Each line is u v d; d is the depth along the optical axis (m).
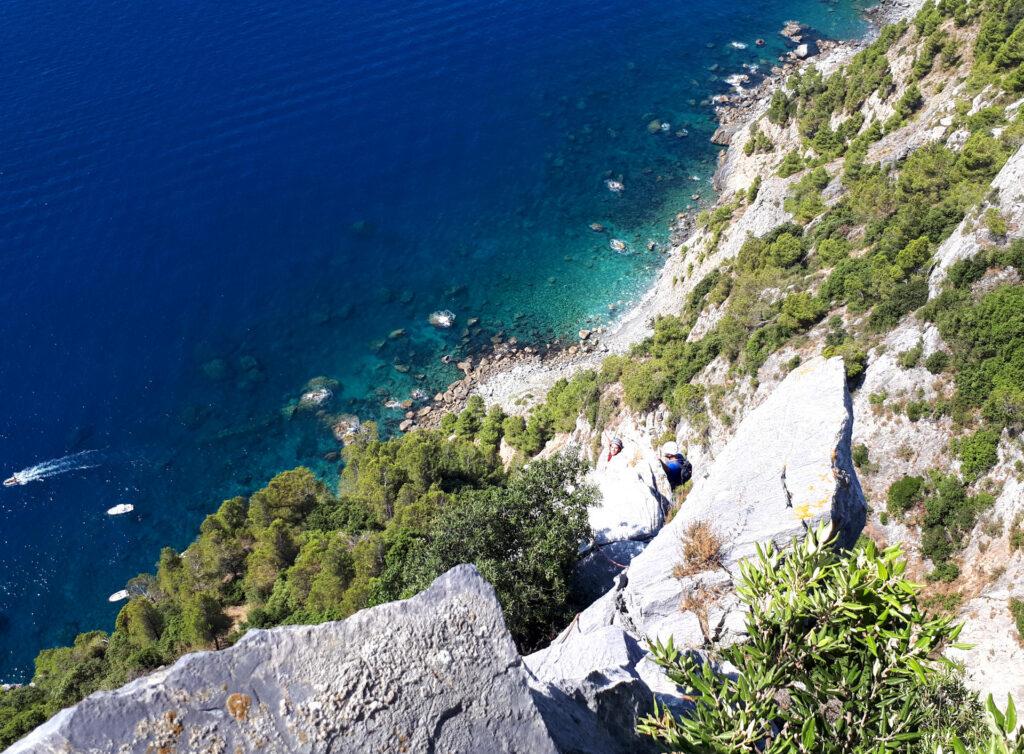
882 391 57.62
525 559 36.50
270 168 132.62
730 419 68.44
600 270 114.06
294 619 59.28
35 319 109.50
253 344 108.12
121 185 127.88
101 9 167.00
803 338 67.25
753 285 80.69
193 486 92.88
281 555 68.69
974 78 91.62
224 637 62.66
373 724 9.62
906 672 11.80
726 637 22.28
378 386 101.62
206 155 134.00
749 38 160.88
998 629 41.62
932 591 47.41
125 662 60.91
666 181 128.12
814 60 153.62
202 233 121.94
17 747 8.92
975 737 14.53
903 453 54.56
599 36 162.88
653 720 12.21
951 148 83.44
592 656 21.83
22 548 86.75
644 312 106.44
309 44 159.50
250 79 149.88
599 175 129.88
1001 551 46.03
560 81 151.00
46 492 92.06
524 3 173.62
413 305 111.62
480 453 82.25
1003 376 51.44
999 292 54.62
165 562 72.00
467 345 105.31
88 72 149.00
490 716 10.03
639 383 79.62
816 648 12.16
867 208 82.00
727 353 73.50
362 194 129.00
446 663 10.16
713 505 24.75
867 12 166.62
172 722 9.17
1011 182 59.66
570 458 39.97
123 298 113.12
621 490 39.94
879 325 62.72
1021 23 89.44
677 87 148.12
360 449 86.44
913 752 11.83
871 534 52.75
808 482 23.36
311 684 9.70
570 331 105.50
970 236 59.72
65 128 136.50
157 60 152.88
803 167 103.94
